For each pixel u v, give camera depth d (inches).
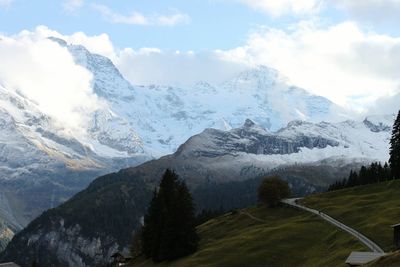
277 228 6786.4
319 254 5743.1
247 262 5994.1
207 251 6560.0
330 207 7578.7
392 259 4072.3
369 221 6373.0
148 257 7628.0
